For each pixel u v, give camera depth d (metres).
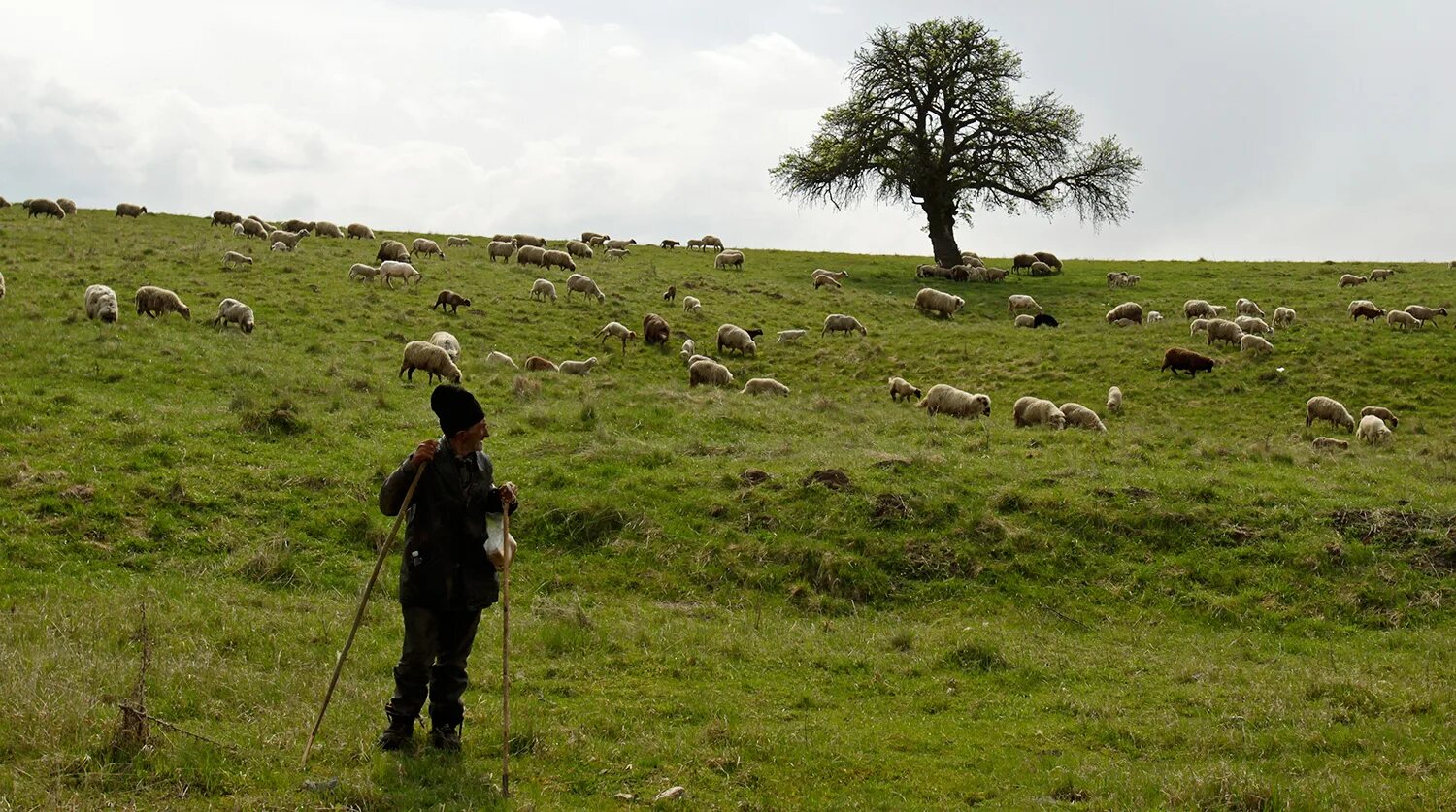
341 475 15.26
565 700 8.10
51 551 12.15
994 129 61.91
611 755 6.79
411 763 6.08
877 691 9.32
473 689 8.14
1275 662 10.92
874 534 14.09
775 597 12.96
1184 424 27.16
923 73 60.84
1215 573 13.41
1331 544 13.73
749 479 15.55
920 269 55.84
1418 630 12.16
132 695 6.74
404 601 6.27
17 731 5.97
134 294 29.22
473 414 6.29
